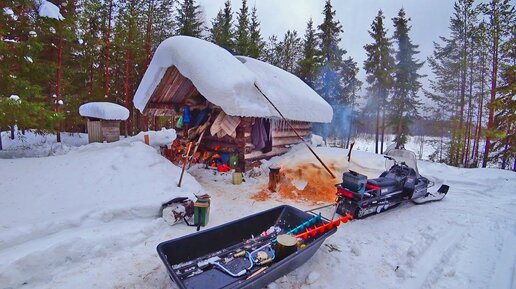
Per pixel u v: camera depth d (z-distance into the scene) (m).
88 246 3.83
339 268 3.88
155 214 5.10
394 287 3.49
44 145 12.78
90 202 5.04
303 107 10.48
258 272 3.18
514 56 18.55
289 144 10.79
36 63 10.75
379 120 27.25
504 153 18.20
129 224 4.66
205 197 5.16
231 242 4.02
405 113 24.97
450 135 25.22
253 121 8.96
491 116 18.75
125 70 20.59
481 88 22.53
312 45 26.42
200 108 9.49
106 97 18.88
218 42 26.89
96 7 14.38
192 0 26.22
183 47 7.69
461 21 23.14
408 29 24.94
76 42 14.80
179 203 5.25
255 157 9.14
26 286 3.17
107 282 3.35
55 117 9.02
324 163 8.10
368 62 24.70
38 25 11.16
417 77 25.02
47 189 5.18
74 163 6.33
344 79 28.08
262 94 8.57
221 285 3.18
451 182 9.20
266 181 8.09
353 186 5.54
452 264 4.11
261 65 11.11
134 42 19.58
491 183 9.12
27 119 8.21
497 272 3.88
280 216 4.70
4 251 3.45
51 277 3.36
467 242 4.86
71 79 17.00
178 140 10.14
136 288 3.26
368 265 4.00
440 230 5.29
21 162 6.09
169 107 10.15
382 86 24.25
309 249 3.53
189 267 3.45
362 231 5.14
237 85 7.70
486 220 5.90
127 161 6.73
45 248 3.48
